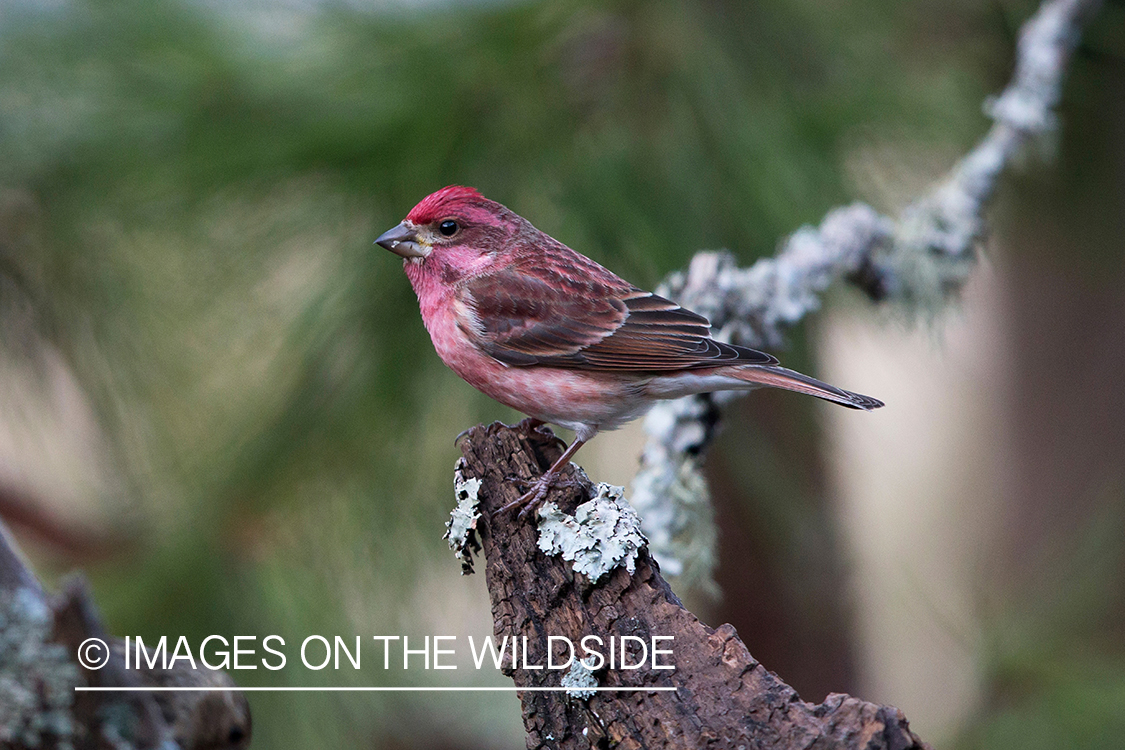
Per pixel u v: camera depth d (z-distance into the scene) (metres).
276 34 8.53
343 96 8.20
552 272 7.76
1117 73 10.52
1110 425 11.71
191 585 7.99
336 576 8.26
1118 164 10.62
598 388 7.57
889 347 10.63
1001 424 12.19
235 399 8.65
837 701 4.36
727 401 7.86
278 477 8.07
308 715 8.08
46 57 8.18
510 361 7.66
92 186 8.22
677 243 8.17
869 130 8.75
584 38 8.69
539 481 5.38
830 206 8.33
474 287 7.70
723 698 4.53
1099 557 9.39
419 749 10.90
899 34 9.10
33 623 3.81
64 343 8.88
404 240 7.81
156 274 8.95
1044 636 9.02
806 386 7.29
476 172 8.32
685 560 6.91
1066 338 11.95
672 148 8.25
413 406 8.14
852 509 10.80
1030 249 11.40
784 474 9.17
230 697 4.25
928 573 10.92
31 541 8.99
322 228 8.34
